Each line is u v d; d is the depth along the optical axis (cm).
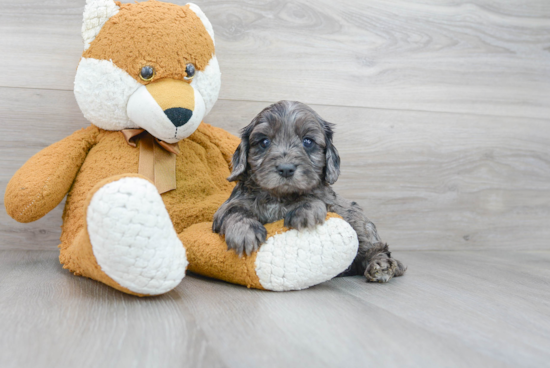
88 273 59
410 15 92
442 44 94
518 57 98
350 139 91
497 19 97
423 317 54
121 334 47
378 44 91
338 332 49
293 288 61
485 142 98
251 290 61
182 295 58
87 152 70
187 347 45
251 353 44
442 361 44
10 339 46
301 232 61
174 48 65
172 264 55
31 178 64
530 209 101
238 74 85
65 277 64
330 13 88
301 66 88
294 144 65
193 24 67
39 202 64
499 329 52
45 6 78
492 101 98
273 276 60
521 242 101
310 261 60
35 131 79
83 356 43
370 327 50
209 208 71
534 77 100
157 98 64
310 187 63
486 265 83
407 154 94
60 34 79
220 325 49
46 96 79
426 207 95
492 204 99
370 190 92
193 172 73
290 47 87
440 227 96
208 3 83
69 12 79
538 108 100
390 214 94
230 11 84
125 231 51
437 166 95
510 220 100
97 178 67
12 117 79
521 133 100
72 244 62
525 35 99
